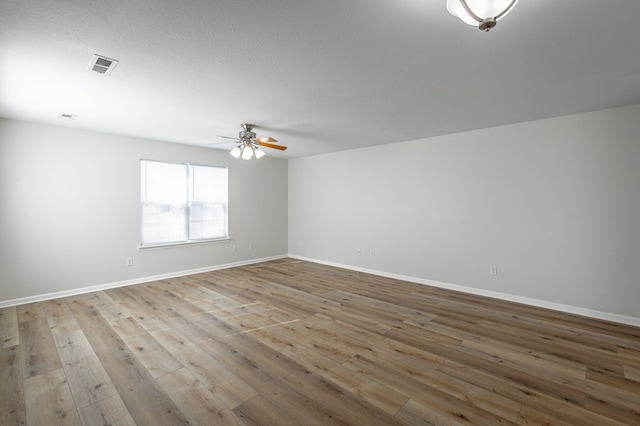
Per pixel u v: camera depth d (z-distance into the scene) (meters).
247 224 6.57
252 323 3.37
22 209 4.01
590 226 3.58
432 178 4.92
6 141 3.90
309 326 3.29
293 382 2.26
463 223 4.59
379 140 5.18
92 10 1.68
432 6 1.64
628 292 3.36
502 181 4.21
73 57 2.25
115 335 3.05
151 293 4.48
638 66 2.38
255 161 6.70
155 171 5.23
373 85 2.77
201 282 5.11
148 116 3.75
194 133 4.68
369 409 1.97
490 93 2.97
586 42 2.02
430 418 1.88
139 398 2.08
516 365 2.50
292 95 3.02
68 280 4.37
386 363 2.54
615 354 2.68
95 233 4.61
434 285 4.91
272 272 5.84
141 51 2.16
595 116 3.54
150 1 1.61
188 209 5.64
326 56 2.23
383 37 1.97
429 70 2.46
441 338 3.00
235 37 1.98
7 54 2.19
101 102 3.23
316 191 6.75
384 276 5.55
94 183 4.59
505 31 1.88
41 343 2.87
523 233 4.05
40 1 1.60
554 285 3.82
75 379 2.29
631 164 3.34
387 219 5.50
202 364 2.51
